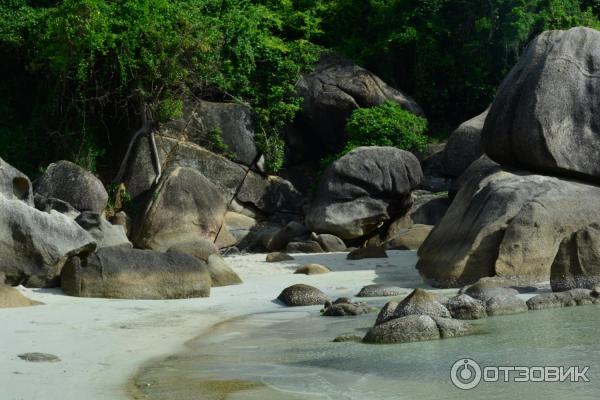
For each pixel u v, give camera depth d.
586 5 31.38
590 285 11.72
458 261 13.17
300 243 21.81
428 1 28.75
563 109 14.81
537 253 12.95
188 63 25.28
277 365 7.37
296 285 12.09
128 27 23.98
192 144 25.20
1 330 8.93
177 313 10.91
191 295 12.45
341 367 7.15
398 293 12.54
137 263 12.34
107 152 25.70
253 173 25.69
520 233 12.98
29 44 25.30
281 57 27.34
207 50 24.86
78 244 12.84
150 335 9.16
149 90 24.70
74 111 25.00
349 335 8.78
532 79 15.20
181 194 21.11
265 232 23.39
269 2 29.41
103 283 12.06
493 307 10.14
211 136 25.39
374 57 29.27
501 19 28.11
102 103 24.38
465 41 28.62
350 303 11.01
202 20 25.52
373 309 10.93
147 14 24.22
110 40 23.55
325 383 6.52
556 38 15.59
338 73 27.58
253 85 27.09
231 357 7.84
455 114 29.20
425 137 26.50
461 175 22.55
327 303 11.21
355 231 22.75
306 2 30.19
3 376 6.64
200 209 21.23
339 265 17.33
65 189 20.78
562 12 28.19
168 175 21.50
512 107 15.34
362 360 7.43
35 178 24.48
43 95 25.38
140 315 10.62
